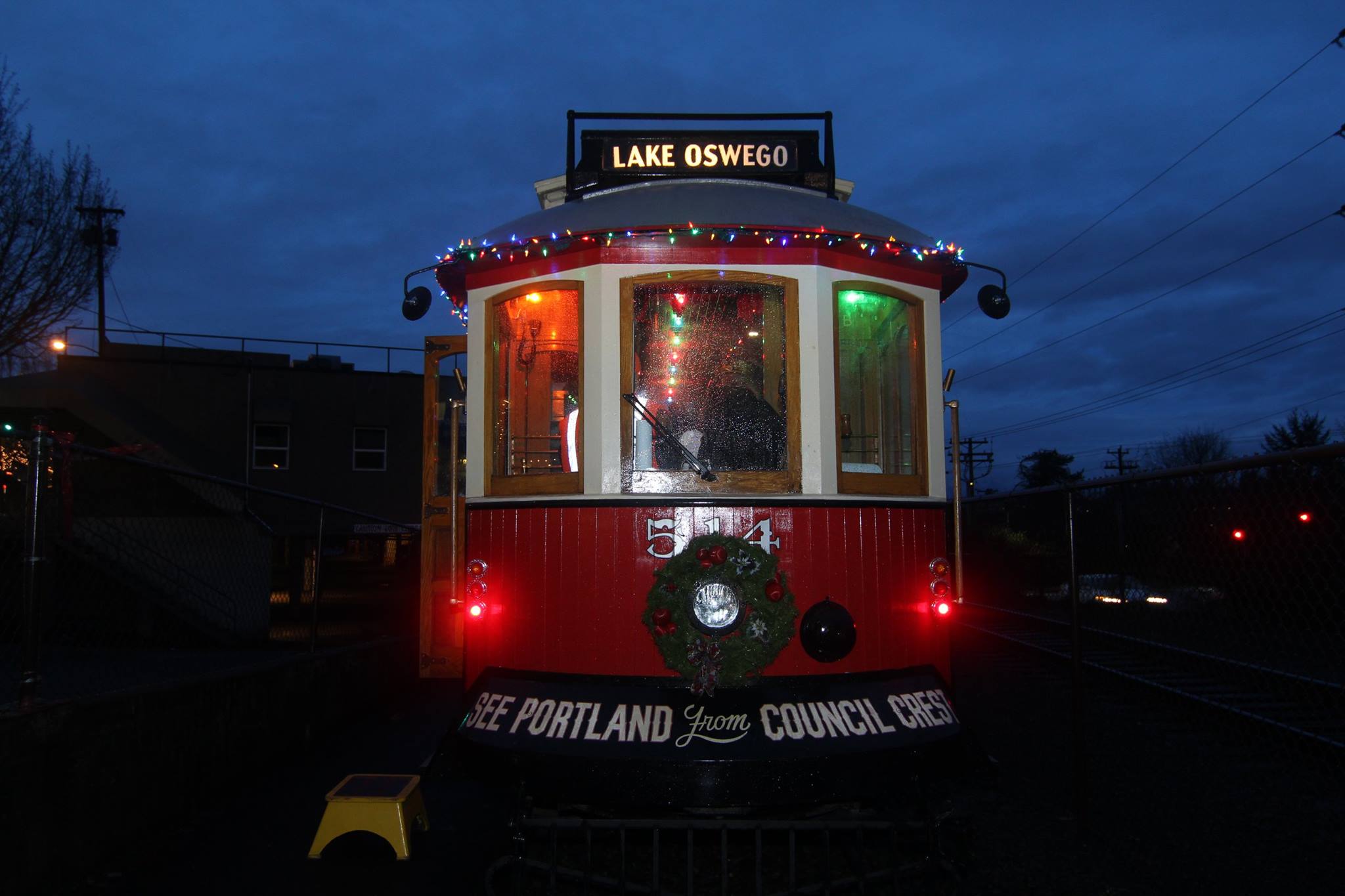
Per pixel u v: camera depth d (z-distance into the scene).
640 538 4.12
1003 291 4.86
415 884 4.08
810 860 4.27
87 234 16.62
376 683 8.09
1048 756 6.06
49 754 3.82
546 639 4.22
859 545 4.22
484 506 4.51
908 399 4.59
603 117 5.24
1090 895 3.82
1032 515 12.03
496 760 3.87
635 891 3.66
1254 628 6.51
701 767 3.64
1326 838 4.43
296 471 22.67
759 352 4.30
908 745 3.83
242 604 15.62
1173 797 5.11
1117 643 9.23
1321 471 5.31
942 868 3.71
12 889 3.59
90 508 15.69
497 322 4.61
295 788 5.51
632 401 4.20
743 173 5.12
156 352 23.31
